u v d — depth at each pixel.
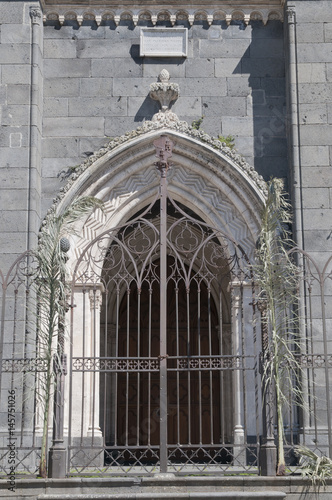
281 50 15.80
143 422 19.11
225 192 15.06
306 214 14.39
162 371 11.42
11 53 15.20
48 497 9.76
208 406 19.41
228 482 10.27
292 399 12.90
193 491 10.22
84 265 14.73
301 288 13.96
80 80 15.59
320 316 13.88
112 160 14.96
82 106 15.46
